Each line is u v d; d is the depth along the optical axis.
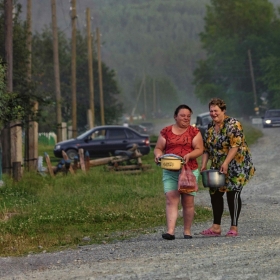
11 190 53.97
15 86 93.62
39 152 116.81
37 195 52.28
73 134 127.38
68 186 58.25
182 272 21.31
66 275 22.39
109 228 36.03
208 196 49.81
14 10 114.56
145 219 38.06
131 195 49.09
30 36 96.62
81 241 31.67
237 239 27.94
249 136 137.62
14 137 60.91
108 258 25.47
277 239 26.83
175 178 29.28
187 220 29.67
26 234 34.75
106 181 61.53
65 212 40.97
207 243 27.20
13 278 22.66
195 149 28.78
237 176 29.25
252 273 20.59
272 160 81.88
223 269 21.39
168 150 29.06
